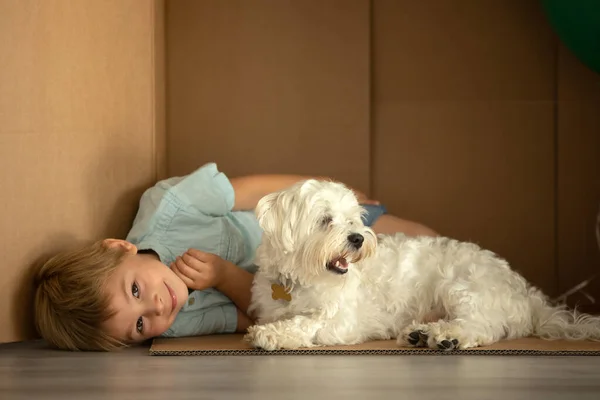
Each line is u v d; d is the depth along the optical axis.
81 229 3.50
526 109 4.80
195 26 4.68
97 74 3.61
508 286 3.01
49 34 3.32
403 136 4.82
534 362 2.54
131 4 3.85
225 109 4.69
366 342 2.97
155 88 4.11
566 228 4.82
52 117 3.34
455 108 4.81
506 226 4.82
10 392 2.18
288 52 4.68
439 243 3.19
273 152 4.70
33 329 3.24
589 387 2.14
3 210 3.10
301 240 2.85
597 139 4.80
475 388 2.13
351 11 4.66
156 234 3.51
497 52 4.80
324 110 4.69
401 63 4.80
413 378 2.27
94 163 3.59
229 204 3.67
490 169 4.82
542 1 4.35
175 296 3.06
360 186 4.70
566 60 4.79
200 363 2.61
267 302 3.01
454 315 2.95
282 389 2.13
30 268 3.22
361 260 2.87
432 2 4.79
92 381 2.33
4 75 3.11
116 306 2.93
